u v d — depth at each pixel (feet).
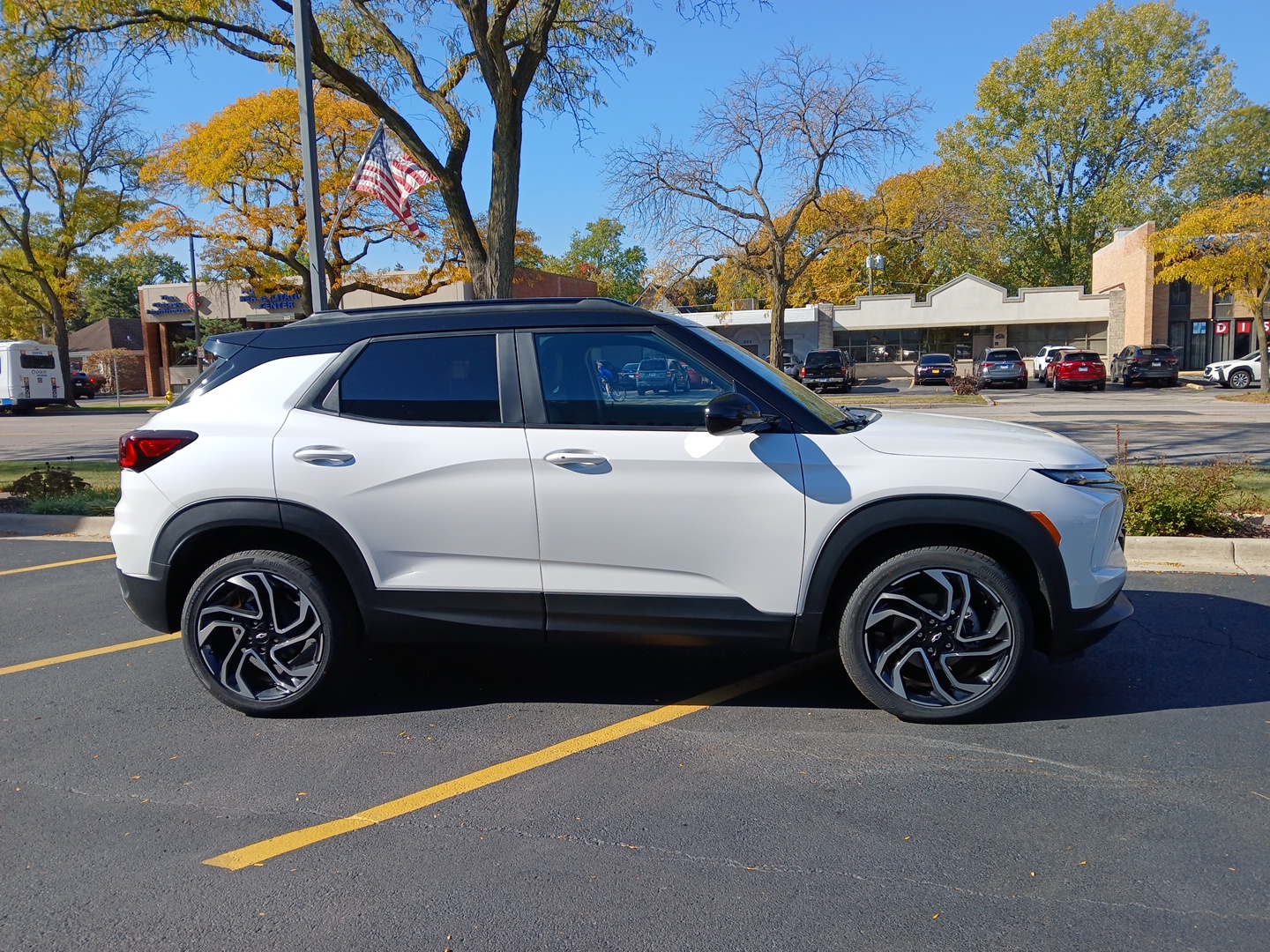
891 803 11.46
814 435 13.35
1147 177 176.96
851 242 93.71
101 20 37.86
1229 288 96.17
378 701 15.26
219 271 98.68
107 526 31.01
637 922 9.09
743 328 158.61
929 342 156.66
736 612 13.47
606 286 288.71
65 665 17.44
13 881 10.07
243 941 8.93
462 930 9.02
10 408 123.95
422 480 13.69
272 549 14.46
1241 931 8.79
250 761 13.05
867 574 13.56
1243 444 48.44
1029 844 10.43
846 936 8.80
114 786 12.34
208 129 91.04
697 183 87.10
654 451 13.30
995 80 183.83
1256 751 12.71
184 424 14.37
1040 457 13.19
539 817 11.28
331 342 14.43
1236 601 19.79
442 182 38.37
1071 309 149.59
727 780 12.17
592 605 13.64
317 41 35.55
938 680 13.58
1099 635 13.35
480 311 14.24
